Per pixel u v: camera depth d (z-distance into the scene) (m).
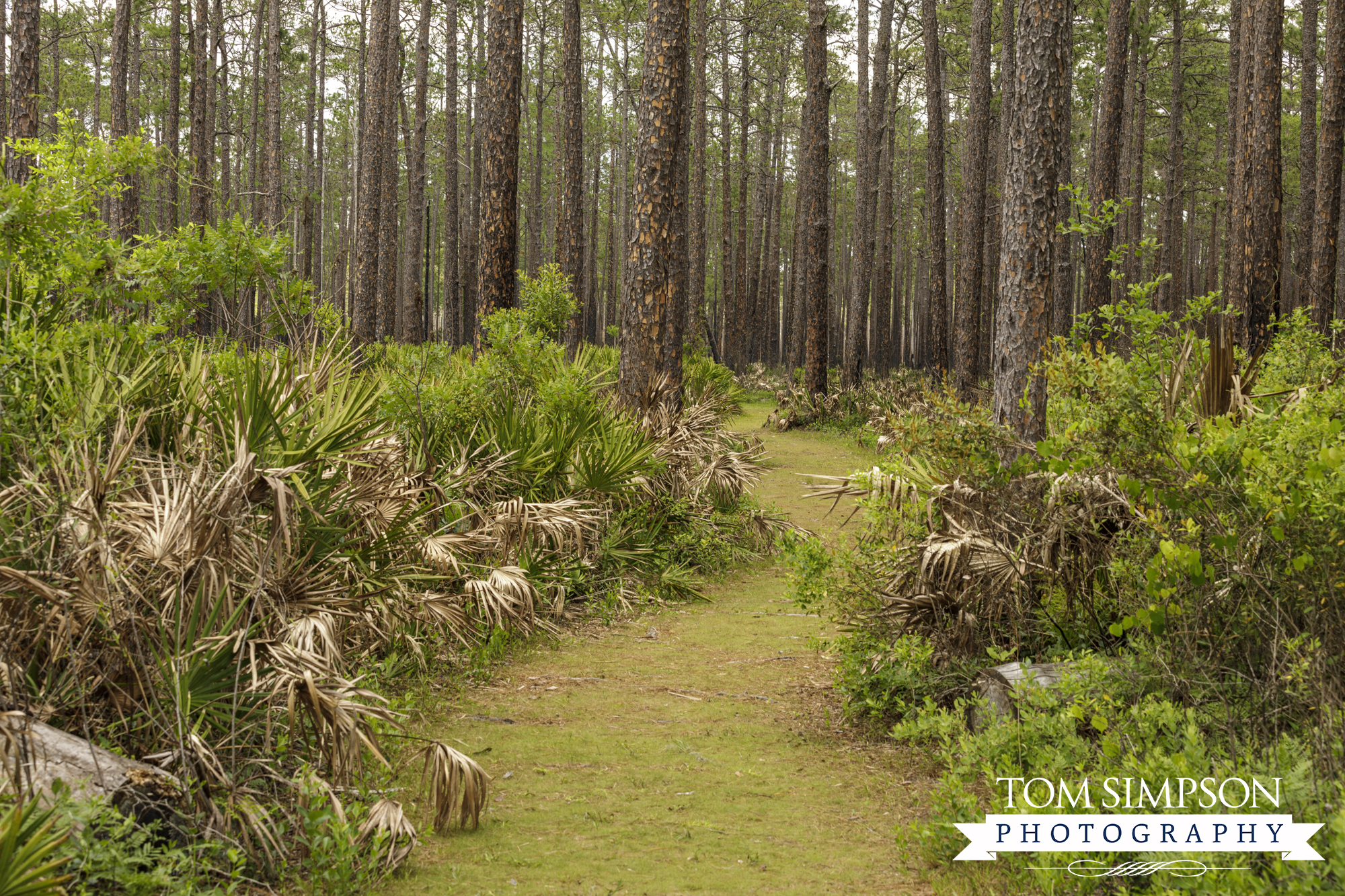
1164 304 29.31
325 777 3.93
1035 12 6.29
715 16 32.06
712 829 4.16
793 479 15.55
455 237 30.53
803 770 4.86
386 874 3.59
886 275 34.62
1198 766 3.29
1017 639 5.30
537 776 4.75
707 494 10.63
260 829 3.39
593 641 7.36
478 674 6.29
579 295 30.12
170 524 3.79
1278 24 14.01
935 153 23.16
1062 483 5.10
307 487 4.58
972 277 20.09
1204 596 3.92
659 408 11.44
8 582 3.46
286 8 38.62
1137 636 4.47
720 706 5.89
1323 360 6.77
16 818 2.54
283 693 3.83
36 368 4.37
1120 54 17.77
